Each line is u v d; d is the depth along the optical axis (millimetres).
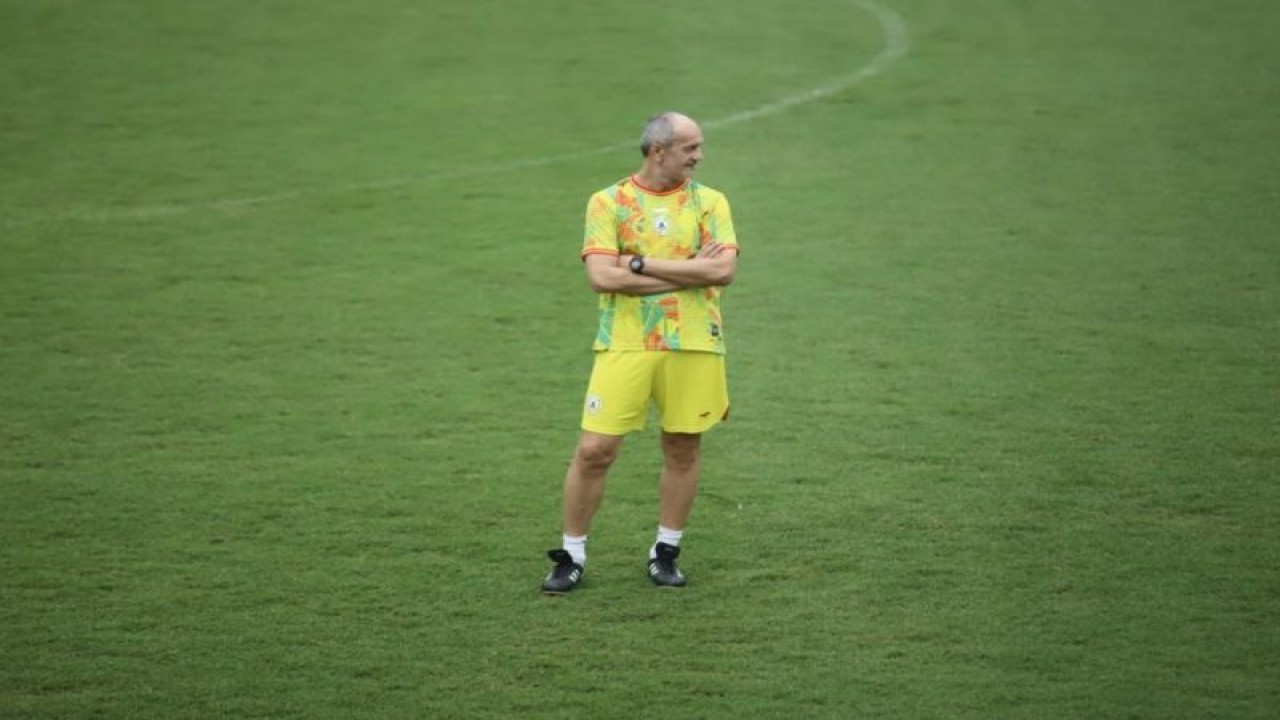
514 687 22172
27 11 72375
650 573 25719
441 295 41781
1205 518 27812
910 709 21516
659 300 24609
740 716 21359
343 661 22922
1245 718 21141
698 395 24875
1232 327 38281
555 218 48500
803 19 72562
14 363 36500
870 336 38312
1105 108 58906
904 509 28469
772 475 30188
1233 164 52188
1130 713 21328
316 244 46000
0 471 30234
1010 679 22297
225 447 31641
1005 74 63656
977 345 37500
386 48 67938
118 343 37969
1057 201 49062
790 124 58031
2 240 46000
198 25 70938
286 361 36906
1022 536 27203
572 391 35156
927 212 48375
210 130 57469
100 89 62062
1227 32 68750
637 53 67250
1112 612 24312
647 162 24641
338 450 31562
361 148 55594
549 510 28688
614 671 22641
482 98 61375
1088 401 33750
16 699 21734
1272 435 31641
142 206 49406
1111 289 41281
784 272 43281
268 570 26000
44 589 25203
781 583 25562
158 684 22219
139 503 28781
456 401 34469
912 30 70500
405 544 27094
